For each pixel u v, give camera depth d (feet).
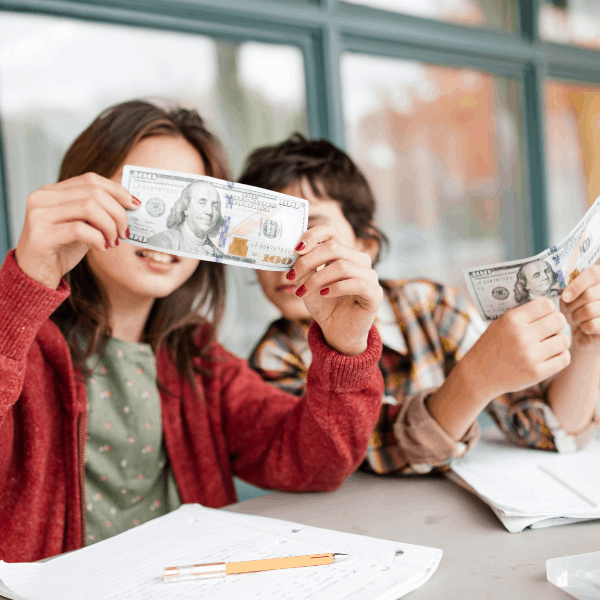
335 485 2.66
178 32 5.93
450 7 7.84
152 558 1.87
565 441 2.90
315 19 6.42
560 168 9.46
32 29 5.55
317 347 2.36
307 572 1.69
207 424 3.33
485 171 8.81
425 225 8.34
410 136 8.00
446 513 2.30
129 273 2.79
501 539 2.01
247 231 2.12
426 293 4.11
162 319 3.35
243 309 6.96
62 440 2.85
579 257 2.59
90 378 3.08
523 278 2.48
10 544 2.55
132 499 3.17
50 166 5.85
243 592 1.59
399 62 7.70
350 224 3.90
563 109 9.47
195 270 3.41
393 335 3.94
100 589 1.67
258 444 3.05
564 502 2.21
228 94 6.87
